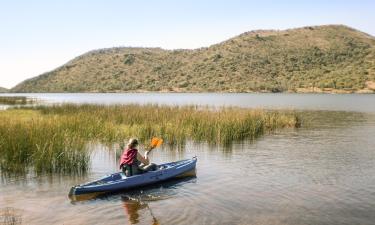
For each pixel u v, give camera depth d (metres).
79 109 34.31
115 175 13.01
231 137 22.86
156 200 11.40
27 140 15.44
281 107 56.47
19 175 13.95
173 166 14.14
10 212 10.28
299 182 13.43
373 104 68.44
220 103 70.62
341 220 9.83
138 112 28.66
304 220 9.80
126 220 9.77
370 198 11.59
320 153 18.98
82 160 15.03
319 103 72.19
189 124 24.34
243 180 13.68
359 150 19.94
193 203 11.10
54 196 11.68
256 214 10.19
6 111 36.44
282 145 21.34
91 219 9.84
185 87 193.25
